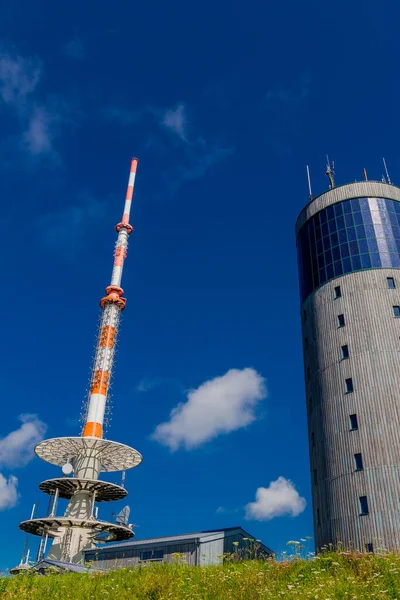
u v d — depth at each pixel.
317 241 52.50
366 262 48.12
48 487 75.06
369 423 41.44
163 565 24.94
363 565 19.20
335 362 45.69
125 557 53.22
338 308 47.59
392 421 40.69
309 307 50.84
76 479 72.44
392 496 38.12
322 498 42.50
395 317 45.16
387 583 16.95
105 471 84.94
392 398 41.59
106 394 84.50
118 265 95.81
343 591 16.12
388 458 39.53
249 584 18.48
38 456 79.94
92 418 81.38
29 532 73.19
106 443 77.62
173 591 19.00
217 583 19.12
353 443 41.56
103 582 21.42
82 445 77.75
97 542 71.38
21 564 48.78
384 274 47.25
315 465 44.81
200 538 49.38
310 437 47.16
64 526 69.44
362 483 39.75
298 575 19.91
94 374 85.62
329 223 52.22
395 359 43.19
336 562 20.23
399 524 36.94
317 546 42.09
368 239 49.34
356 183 52.69
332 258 50.28
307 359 50.12
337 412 43.69
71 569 37.66
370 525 38.00
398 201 52.41
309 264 52.69
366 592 15.85
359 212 51.06
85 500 73.75
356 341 45.12
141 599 18.80
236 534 53.28
